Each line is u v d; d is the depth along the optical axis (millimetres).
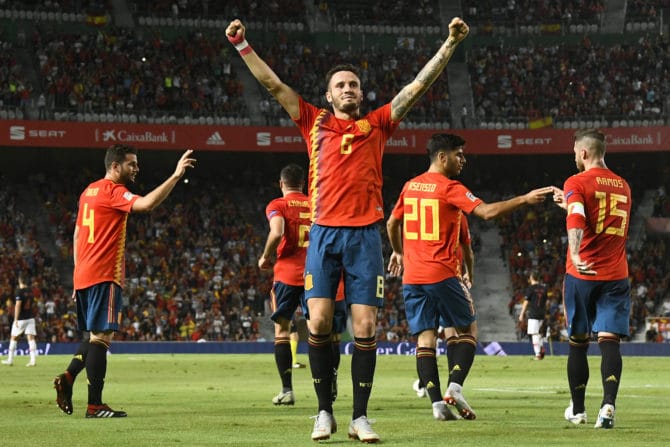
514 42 82250
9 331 59188
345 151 11180
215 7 80625
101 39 74938
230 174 77250
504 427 12898
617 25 82062
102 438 11383
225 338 63125
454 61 82000
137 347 58750
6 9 74562
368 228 11148
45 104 69062
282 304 18078
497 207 11359
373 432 10820
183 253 69125
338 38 81812
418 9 83938
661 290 67562
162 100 72500
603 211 13422
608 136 73938
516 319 66938
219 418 14422
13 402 18344
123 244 15273
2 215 67938
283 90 11422
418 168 79000
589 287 13477
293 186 18562
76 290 15047
